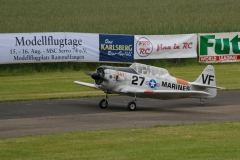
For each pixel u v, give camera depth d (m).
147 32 151.00
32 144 49.72
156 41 128.00
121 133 55.53
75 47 120.12
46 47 117.50
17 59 115.31
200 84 83.25
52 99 85.56
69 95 89.25
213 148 47.53
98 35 122.06
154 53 128.00
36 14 197.88
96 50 122.12
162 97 78.62
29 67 123.50
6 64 120.88
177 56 130.62
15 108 76.00
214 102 84.56
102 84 75.75
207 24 167.00
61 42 118.81
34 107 76.94
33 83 104.44
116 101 84.81
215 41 134.00
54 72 123.75
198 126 60.31
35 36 116.50
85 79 111.00
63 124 62.78
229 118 68.31
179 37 130.62
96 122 64.44
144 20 178.50
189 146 48.62
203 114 72.12
